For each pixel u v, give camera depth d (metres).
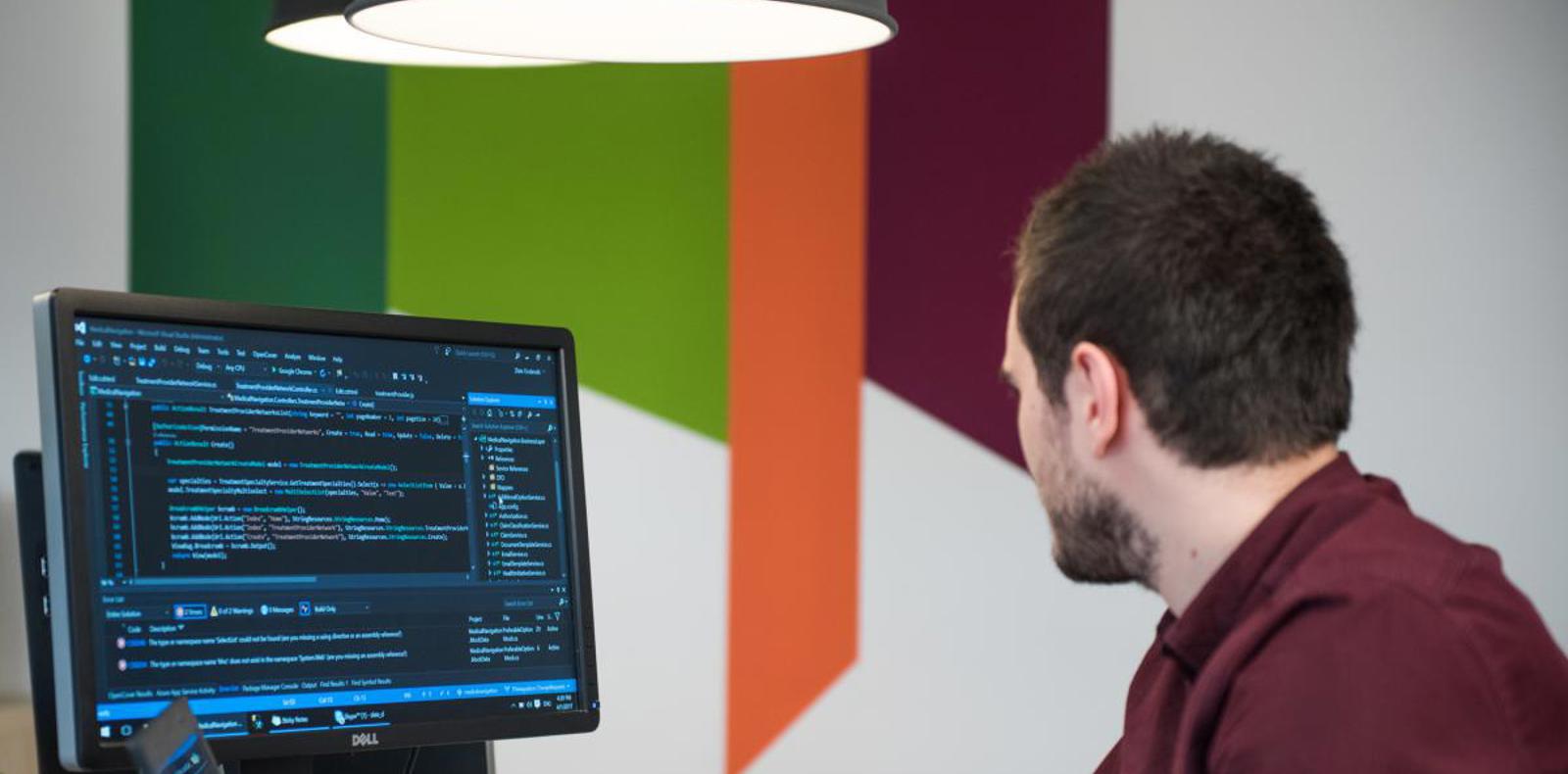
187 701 1.38
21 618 2.66
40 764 1.54
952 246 3.54
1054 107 3.60
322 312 1.53
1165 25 3.66
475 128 3.30
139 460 1.42
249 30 3.14
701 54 1.85
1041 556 3.58
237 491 1.46
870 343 3.51
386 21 1.71
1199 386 1.09
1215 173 1.12
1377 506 1.09
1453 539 1.09
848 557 3.49
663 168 3.40
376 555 1.53
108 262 2.96
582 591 1.65
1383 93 3.80
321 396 1.52
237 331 1.49
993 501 3.56
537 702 1.61
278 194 3.17
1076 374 1.14
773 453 3.45
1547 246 3.89
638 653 3.37
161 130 3.05
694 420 3.41
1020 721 3.57
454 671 1.56
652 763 3.38
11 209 2.81
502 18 1.76
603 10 1.74
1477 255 3.85
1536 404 3.88
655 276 3.39
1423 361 3.82
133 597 1.40
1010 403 3.56
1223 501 1.11
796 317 3.47
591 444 3.35
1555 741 1.01
